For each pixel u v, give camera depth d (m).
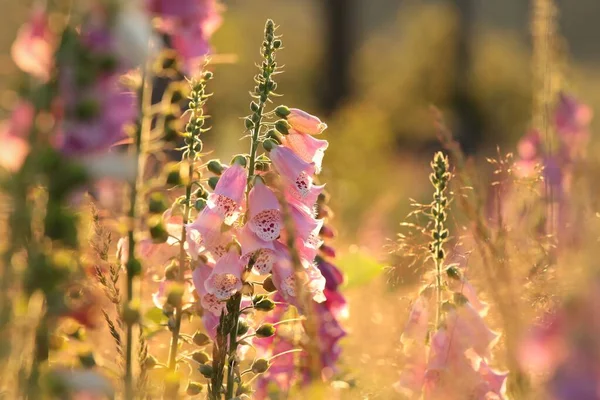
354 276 2.91
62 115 2.04
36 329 2.06
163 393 2.36
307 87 19.59
